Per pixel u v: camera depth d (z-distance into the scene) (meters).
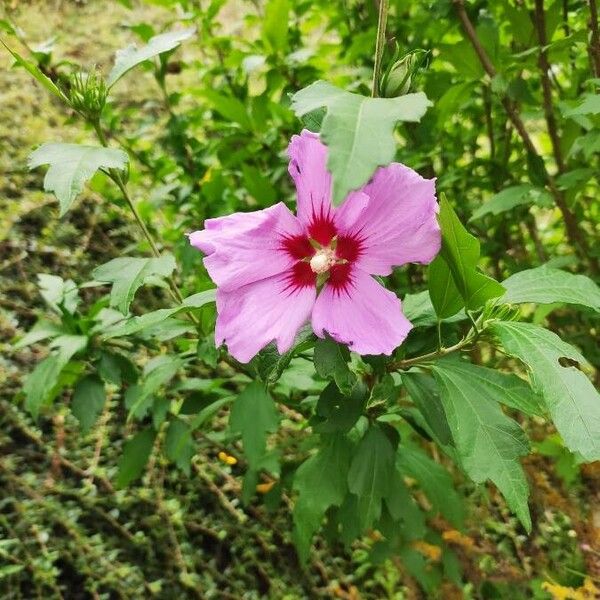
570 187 0.46
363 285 0.25
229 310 0.25
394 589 0.57
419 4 0.55
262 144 0.60
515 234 0.67
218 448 0.62
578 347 0.53
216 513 0.61
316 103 0.20
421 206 0.24
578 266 0.56
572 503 0.51
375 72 0.27
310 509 0.39
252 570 0.58
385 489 0.37
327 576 0.57
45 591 0.53
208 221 0.25
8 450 0.62
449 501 0.44
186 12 0.59
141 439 0.50
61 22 1.11
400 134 0.58
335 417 0.31
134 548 0.57
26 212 0.80
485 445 0.26
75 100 0.32
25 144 0.89
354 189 0.19
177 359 0.43
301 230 0.25
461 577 0.54
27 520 0.56
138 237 0.82
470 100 0.59
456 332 0.31
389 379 0.31
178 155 0.62
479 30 0.46
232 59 0.59
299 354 0.33
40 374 0.42
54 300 0.44
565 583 0.52
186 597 0.55
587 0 0.42
